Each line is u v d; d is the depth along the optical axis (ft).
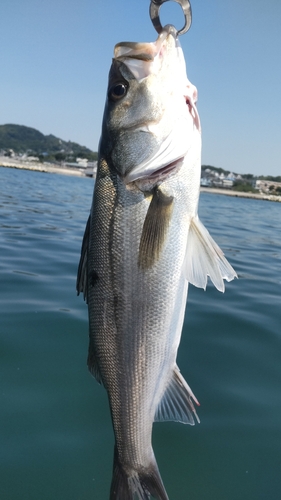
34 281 3.78
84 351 2.63
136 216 1.25
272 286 4.17
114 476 1.29
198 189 1.33
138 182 1.25
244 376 2.43
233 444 1.96
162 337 1.26
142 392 1.27
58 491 1.71
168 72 1.26
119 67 1.27
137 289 1.25
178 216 1.26
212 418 2.10
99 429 2.03
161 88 1.25
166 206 1.24
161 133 1.24
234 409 2.16
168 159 1.25
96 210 1.29
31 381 2.32
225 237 7.02
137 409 1.27
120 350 1.27
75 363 2.51
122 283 1.25
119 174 1.26
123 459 1.28
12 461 1.83
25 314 3.05
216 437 2.00
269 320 3.20
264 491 1.74
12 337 2.72
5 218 7.07
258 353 2.69
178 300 1.27
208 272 1.27
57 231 6.27
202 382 2.36
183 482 1.77
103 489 1.73
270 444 1.96
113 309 1.27
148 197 1.25
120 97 1.27
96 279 1.28
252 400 2.23
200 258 1.28
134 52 1.26
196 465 1.86
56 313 3.10
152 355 1.26
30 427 2.01
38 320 2.97
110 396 1.29
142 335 1.25
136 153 1.24
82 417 2.10
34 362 2.49
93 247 1.29
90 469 1.82
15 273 3.98
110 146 1.28
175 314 1.27
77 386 2.31
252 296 3.79
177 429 2.05
